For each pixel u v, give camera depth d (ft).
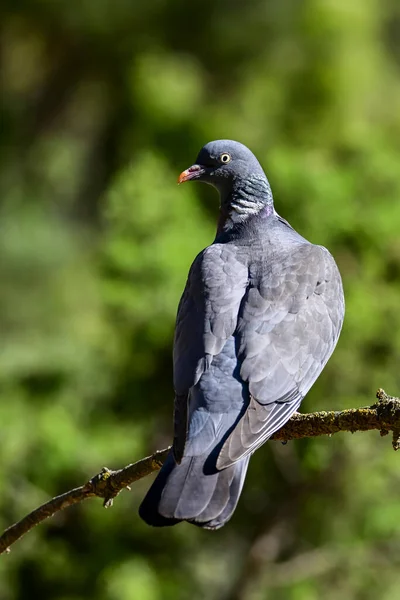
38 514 25.09
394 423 22.17
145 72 55.62
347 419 22.77
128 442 45.19
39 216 59.93
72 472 45.44
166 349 44.60
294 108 54.70
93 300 51.90
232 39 57.16
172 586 46.91
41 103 62.95
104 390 46.44
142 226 45.27
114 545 46.62
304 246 27.68
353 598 45.62
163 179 47.29
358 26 54.95
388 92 56.13
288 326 25.11
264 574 45.09
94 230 59.36
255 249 27.50
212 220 47.21
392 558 44.42
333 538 45.16
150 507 20.71
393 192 45.60
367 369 43.14
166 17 58.03
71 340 47.16
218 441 22.54
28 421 45.11
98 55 59.98
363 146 48.42
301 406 42.68
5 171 61.36
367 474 43.06
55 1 58.34
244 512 46.73
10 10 58.95
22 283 57.67
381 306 43.11
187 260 43.88
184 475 21.27
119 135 58.80
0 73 63.16
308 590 45.24
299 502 44.98
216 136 53.67
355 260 44.16
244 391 23.65
